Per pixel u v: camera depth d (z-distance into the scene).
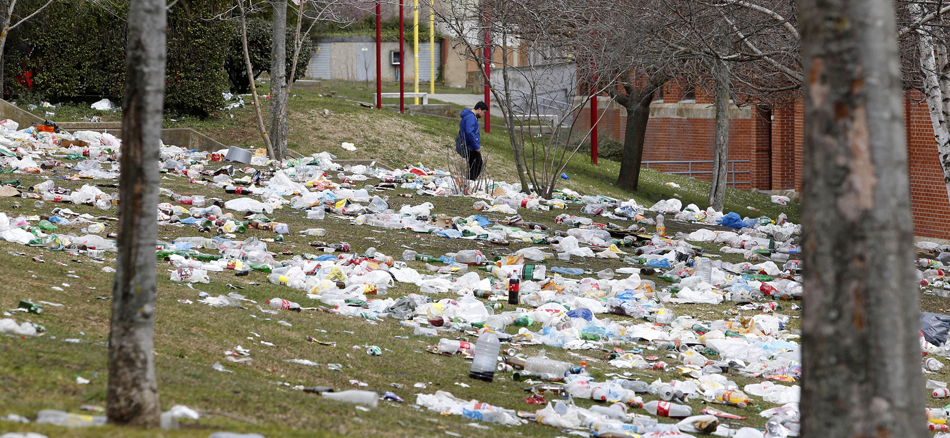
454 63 150.75
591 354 22.53
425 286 27.80
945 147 37.09
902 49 41.06
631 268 33.88
